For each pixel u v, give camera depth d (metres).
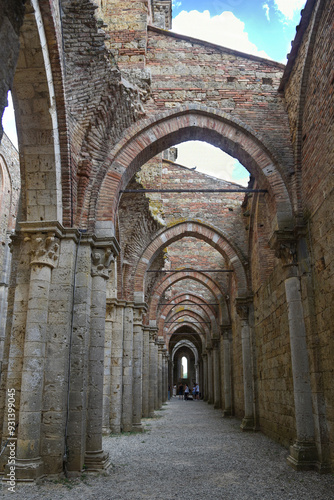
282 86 12.28
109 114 10.84
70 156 9.68
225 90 12.51
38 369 8.55
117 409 15.84
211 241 19.66
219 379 30.70
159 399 31.91
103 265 10.23
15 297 9.11
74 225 10.02
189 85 12.51
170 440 14.03
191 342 59.78
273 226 11.66
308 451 9.31
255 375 17.19
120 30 12.71
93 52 9.95
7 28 4.21
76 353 9.25
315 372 9.53
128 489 7.62
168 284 26.08
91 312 9.95
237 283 18.75
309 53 10.20
